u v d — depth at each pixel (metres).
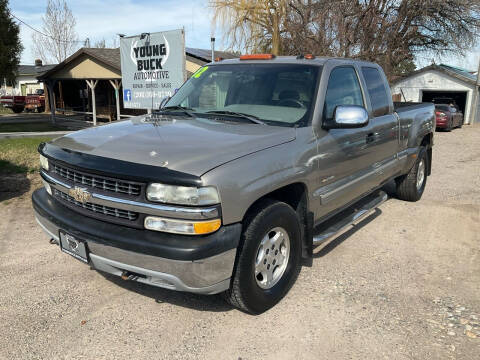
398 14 22.14
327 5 19.91
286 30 21.06
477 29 23.81
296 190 3.54
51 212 3.24
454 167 10.24
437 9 22.75
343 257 4.46
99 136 3.32
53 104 24.27
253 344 2.95
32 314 3.26
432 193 7.36
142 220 2.77
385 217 5.87
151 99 11.80
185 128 3.41
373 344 2.97
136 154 2.88
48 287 3.67
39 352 2.82
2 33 24.56
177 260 2.64
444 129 22.75
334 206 4.14
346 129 4.07
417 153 6.15
